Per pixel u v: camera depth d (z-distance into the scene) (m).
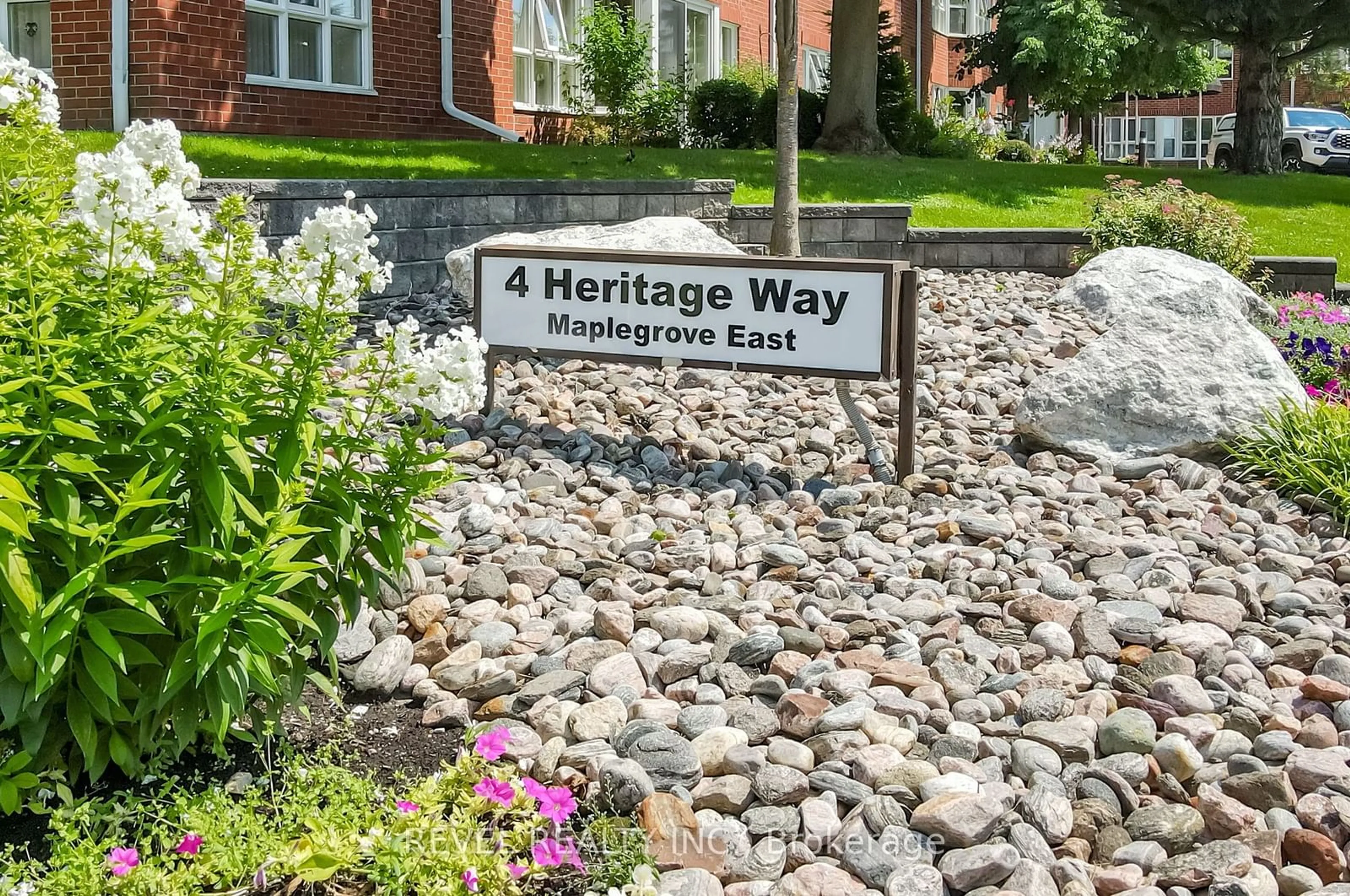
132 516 2.79
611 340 5.89
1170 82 32.75
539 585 4.25
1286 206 14.94
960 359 7.66
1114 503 5.33
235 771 3.11
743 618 3.94
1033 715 3.39
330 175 10.02
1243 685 3.61
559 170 11.99
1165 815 2.96
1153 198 10.92
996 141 28.58
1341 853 2.84
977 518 4.84
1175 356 6.09
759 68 22.08
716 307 5.66
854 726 3.26
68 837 2.58
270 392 3.05
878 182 13.66
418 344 3.17
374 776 3.13
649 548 4.57
